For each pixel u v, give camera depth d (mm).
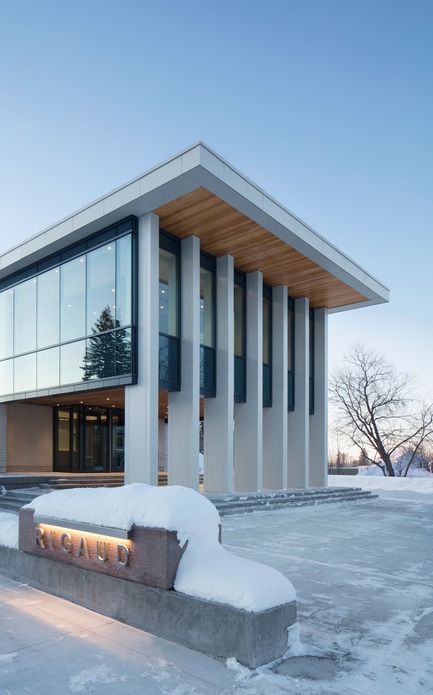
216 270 20344
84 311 18453
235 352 21625
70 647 5160
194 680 4488
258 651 4734
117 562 5980
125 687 4363
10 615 6078
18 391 21484
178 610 5277
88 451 24266
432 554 10281
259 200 16422
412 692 4324
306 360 24781
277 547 10711
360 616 6355
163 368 17469
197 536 5750
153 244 16641
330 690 4344
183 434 17672
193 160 14258
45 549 7078
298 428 24406
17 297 22031
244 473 20969
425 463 50344
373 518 16234
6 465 22672
